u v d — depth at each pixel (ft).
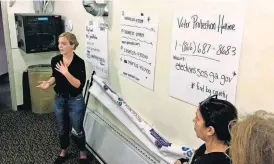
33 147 9.96
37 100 12.67
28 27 11.54
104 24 8.79
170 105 6.49
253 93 4.61
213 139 4.26
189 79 5.79
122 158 7.95
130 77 7.87
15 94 13.03
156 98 6.93
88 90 9.92
